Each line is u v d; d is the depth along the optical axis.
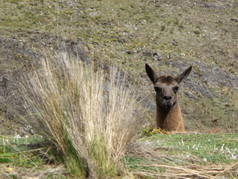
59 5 160.88
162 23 167.12
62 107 14.75
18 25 134.62
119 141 15.30
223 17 184.88
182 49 148.75
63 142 14.51
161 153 17.06
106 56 116.62
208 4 194.12
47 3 159.88
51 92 14.84
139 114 16.14
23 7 151.38
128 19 164.38
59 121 14.62
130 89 17.11
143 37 151.12
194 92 118.38
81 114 14.60
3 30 115.00
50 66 15.55
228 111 110.38
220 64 144.00
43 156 14.73
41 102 14.87
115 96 15.80
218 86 126.94
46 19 145.38
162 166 15.02
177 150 17.91
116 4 175.25
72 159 14.09
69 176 13.82
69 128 14.47
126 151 15.87
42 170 14.01
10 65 85.12
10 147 15.70
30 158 14.87
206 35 164.88
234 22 181.62
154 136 22.92
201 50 152.12
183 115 103.88
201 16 181.62
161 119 28.27
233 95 123.56
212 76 131.62
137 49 134.62
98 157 13.98
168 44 150.25
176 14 178.00
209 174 15.01
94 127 14.54
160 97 27.78
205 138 22.62
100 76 15.87
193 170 14.88
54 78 15.13
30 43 103.25
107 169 13.93
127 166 14.98
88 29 147.25
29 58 94.06
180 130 28.36
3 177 13.01
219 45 158.62
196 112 106.75
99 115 14.98
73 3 167.00
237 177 14.68
